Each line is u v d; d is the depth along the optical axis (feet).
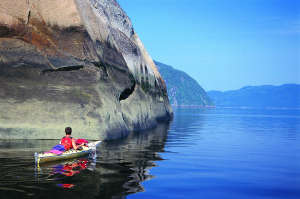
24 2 50.85
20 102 49.83
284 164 33.27
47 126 49.57
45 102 50.49
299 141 55.77
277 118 163.22
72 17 54.65
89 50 54.75
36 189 21.08
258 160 35.50
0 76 49.11
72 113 50.83
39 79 50.88
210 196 21.04
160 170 28.58
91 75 53.78
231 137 61.41
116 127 55.62
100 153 37.99
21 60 50.08
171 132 70.03
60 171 26.91
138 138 56.03
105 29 66.59
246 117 170.60
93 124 51.01
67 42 53.42
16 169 27.45
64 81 51.93
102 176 25.32
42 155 30.91
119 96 63.82
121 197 20.03
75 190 21.07
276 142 54.08
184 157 36.27
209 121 120.47
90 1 65.21
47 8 53.31
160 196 20.67
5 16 48.88
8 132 48.75
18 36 50.01
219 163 33.01
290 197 21.33
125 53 79.25
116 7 85.51
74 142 35.76
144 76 87.86
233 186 23.71
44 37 51.98
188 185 23.59
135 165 30.53
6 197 19.27
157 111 102.06
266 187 23.70
